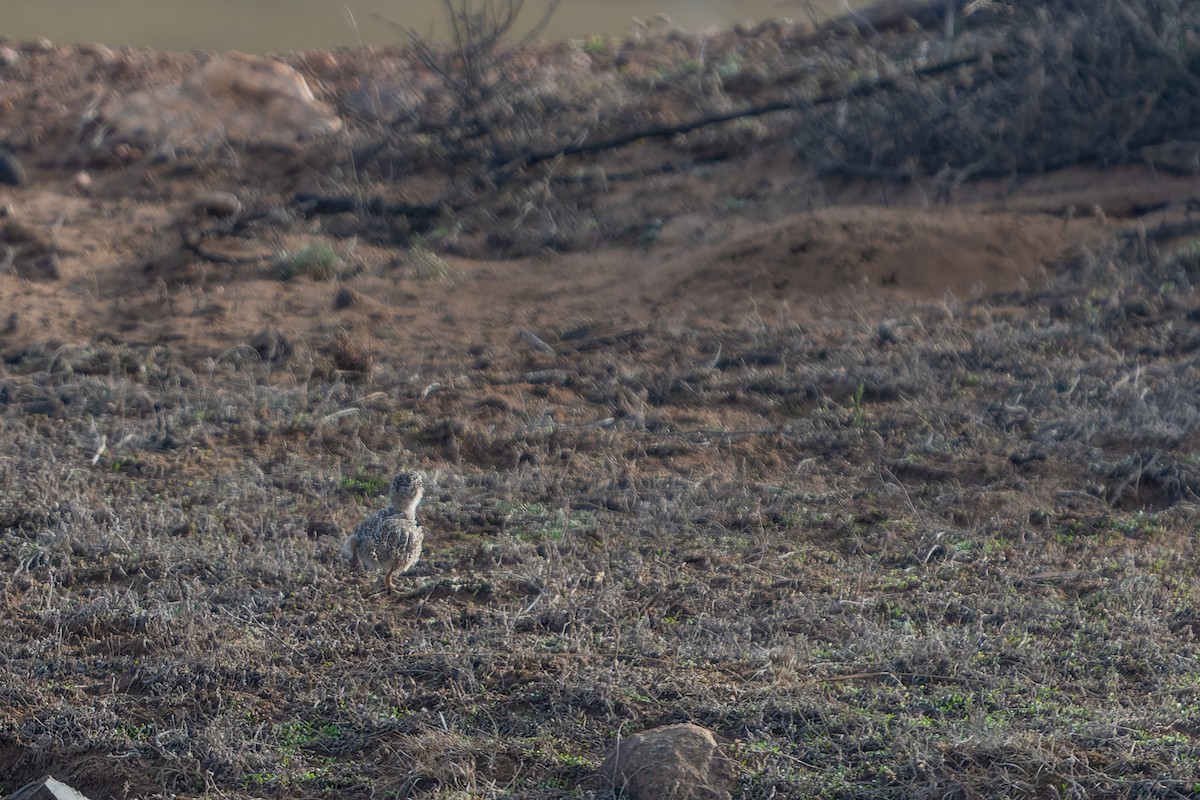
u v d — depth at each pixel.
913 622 22.67
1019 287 40.50
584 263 46.56
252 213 49.34
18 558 26.42
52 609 24.09
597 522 27.94
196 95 57.09
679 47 61.00
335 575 25.52
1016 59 48.69
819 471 30.48
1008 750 18.09
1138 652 21.09
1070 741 18.33
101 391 36.16
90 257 47.25
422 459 31.98
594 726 19.66
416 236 49.22
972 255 41.78
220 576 25.56
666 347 38.31
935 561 25.45
